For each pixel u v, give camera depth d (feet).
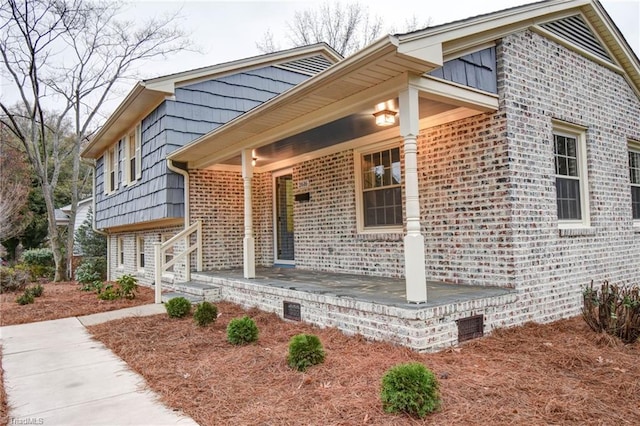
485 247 17.61
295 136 23.06
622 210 22.97
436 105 17.67
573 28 21.33
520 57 18.11
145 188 32.89
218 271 29.40
